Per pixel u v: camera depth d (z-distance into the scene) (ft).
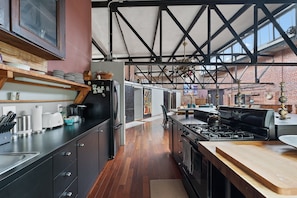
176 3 16.08
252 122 7.63
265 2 16.44
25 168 3.90
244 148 5.36
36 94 9.11
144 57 32.04
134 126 31.68
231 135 7.16
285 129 6.78
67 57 12.21
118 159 14.21
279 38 22.67
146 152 16.07
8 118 6.05
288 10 20.72
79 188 7.32
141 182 10.39
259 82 28.78
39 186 4.44
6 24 4.67
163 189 9.61
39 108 8.19
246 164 4.03
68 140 6.42
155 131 26.71
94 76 17.30
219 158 4.75
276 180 3.23
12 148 5.40
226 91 40.57
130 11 17.72
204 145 5.92
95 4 16.79
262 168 3.81
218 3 16.24
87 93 14.24
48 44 6.72
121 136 18.34
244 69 33.88
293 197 2.86
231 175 4.00
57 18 7.42
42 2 6.33
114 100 14.60
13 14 4.87
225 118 10.00
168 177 11.03
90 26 17.07
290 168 3.81
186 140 9.11
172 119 14.48
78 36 14.16
